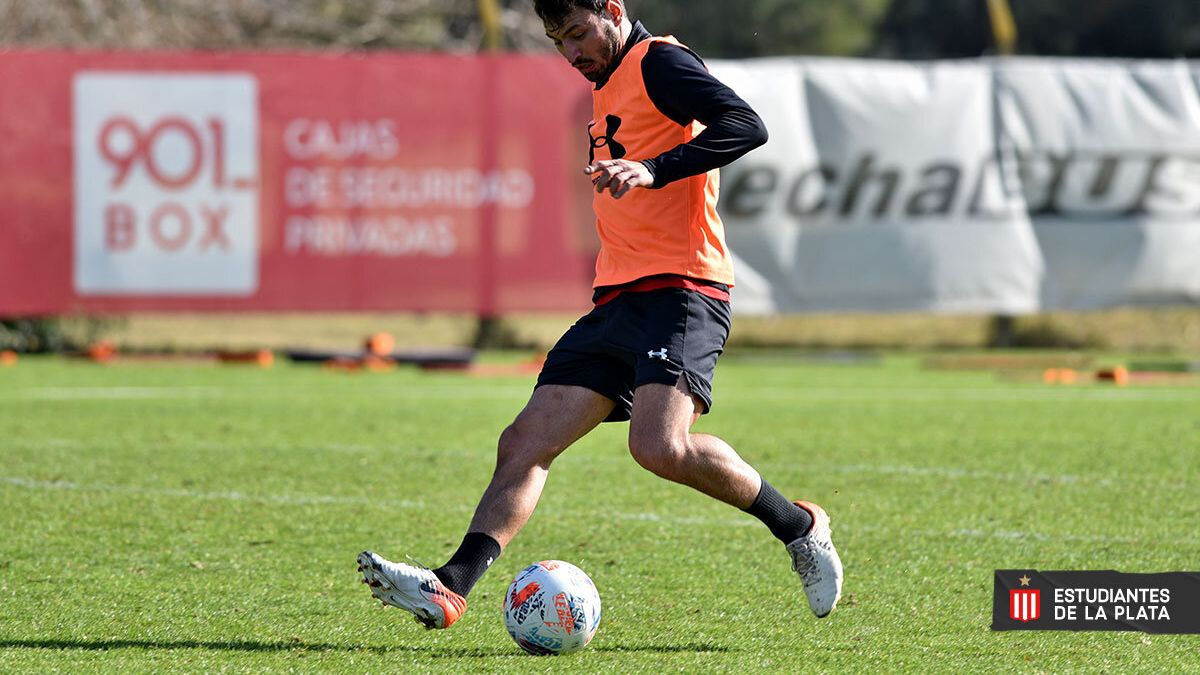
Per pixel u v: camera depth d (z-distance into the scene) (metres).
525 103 57.44
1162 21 113.38
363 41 84.31
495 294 57.53
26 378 50.62
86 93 55.38
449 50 87.06
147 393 45.53
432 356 55.88
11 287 55.34
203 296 56.28
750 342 70.81
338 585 19.16
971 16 122.75
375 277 57.06
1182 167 59.66
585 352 16.17
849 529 23.42
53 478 28.08
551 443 16.14
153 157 55.78
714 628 17.03
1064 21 116.44
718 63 57.88
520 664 15.27
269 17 80.50
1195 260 59.88
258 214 56.38
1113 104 59.50
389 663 15.30
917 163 58.69
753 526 23.53
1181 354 67.00
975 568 20.45
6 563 20.39
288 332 71.94
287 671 14.96
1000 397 46.00
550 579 15.68
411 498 26.20
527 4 86.06
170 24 76.31
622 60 15.69
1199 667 15.30
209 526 23.27
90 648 15.83
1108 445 34.03
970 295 59.09
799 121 58.16
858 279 58.62
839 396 46.25
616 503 25.77
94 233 55.66
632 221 15.81
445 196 57.19
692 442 15.48
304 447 32.97
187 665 15.14
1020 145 59.16
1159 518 24.42
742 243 58.06
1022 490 27.34
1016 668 15.24
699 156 14.53
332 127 56.56
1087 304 59.72
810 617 17.61
